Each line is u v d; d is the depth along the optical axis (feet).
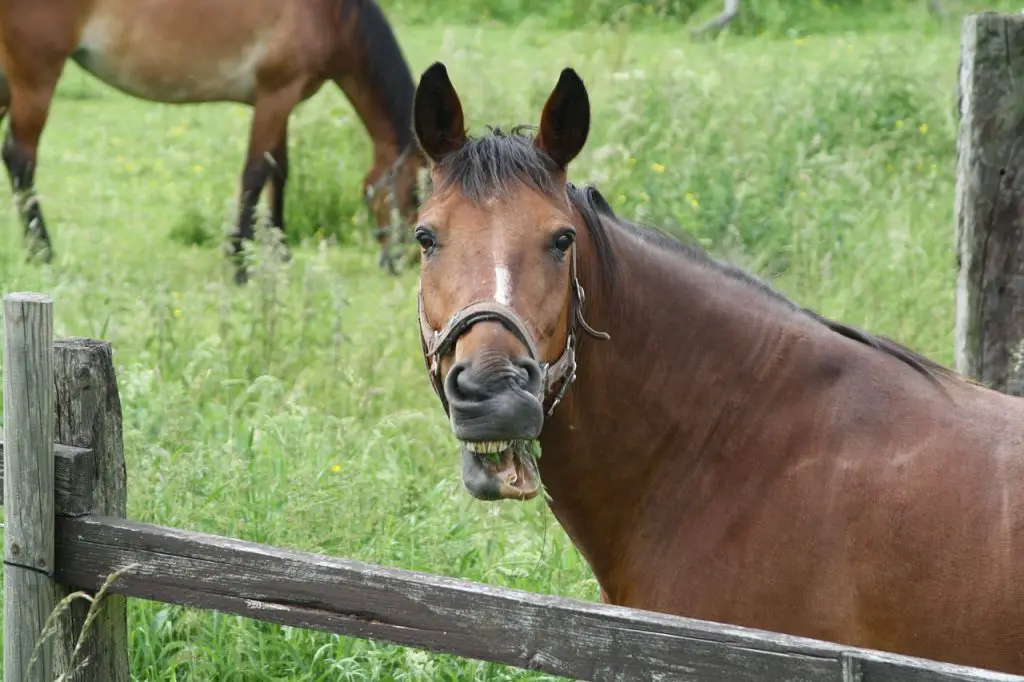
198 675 17.83
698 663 10.92
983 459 13.23
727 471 14.03
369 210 45.62
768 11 79.61
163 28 42.37
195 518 19.62
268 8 42.47
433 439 26.50
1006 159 22.21
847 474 13.46
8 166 42.88
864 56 57.47
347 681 17.72
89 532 13.51
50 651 13.88
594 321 14.10
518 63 56.65
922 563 13.02
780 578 13.55
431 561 19.52
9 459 13.50
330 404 28.37
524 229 13.07
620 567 14.76
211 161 55.52
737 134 43.50
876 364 14.11
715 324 14.39
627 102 43.04
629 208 38.70
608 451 14.47
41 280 33.60
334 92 56.75
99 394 13.56
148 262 41.34
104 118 64.18
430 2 86.17
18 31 41.34
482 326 12.46
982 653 12.93
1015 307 22.62
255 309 32.14
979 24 21.97
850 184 40.01
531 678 17.57
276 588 12.68
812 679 10.48
